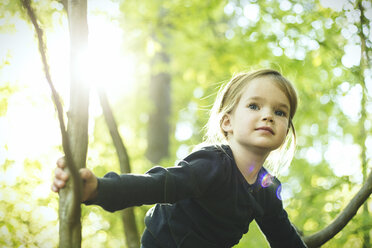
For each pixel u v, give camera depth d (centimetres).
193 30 648
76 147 125
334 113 522
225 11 583
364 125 367
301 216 460
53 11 247
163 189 146
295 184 552
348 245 394
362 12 303
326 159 545
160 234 182
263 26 511
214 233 180
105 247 431
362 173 363
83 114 128
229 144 187
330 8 408
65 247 113
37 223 336
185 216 178
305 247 218
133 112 882
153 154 842
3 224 324
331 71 468
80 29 136
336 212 432
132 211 241
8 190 327
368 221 370
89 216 395
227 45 609
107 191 127
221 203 174
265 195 200
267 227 216
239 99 183
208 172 167
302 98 516
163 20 618
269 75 185
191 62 695
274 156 220
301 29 450
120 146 223
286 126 178
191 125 961
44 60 112
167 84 885
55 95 111
